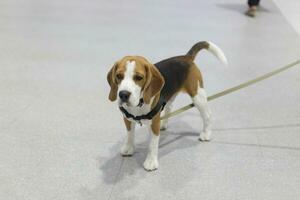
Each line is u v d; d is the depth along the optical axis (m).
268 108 3.37
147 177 2.39
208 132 2.81
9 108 3.17
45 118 3.04
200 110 2.71
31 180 2.31
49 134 2.82
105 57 4.53
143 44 5.05
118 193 2.24
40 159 2.52
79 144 2.71
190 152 2.67
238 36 5.52
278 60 4.60
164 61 2.50
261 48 5.03
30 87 3.61
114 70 2.10
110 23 6.02
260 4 7.56
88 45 4.94
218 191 2.29
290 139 2.88
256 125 3.07
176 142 2.79
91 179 2.35
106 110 3.22
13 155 2.54
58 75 3.93
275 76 4.09
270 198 2.24
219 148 2.73
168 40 5.25
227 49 4.94
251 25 6.13
